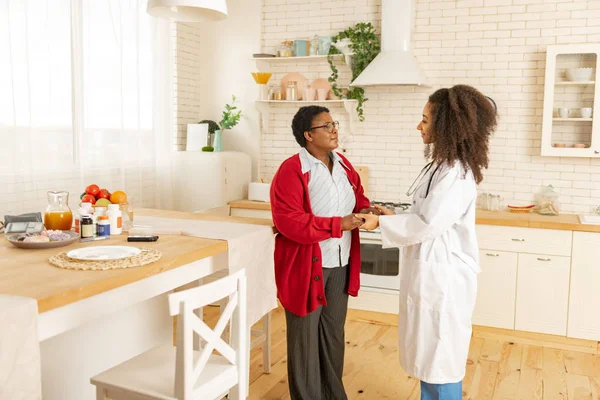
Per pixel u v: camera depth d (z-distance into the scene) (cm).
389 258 428
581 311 381
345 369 346
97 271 193
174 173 485
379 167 489
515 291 396
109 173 422
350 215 252
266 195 483
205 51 536
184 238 252
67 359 243
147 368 207
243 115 527
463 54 454
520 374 344
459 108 228
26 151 354
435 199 228
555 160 435
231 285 198
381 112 483
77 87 390
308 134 264
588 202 429
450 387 238
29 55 354
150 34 461
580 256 379
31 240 225
